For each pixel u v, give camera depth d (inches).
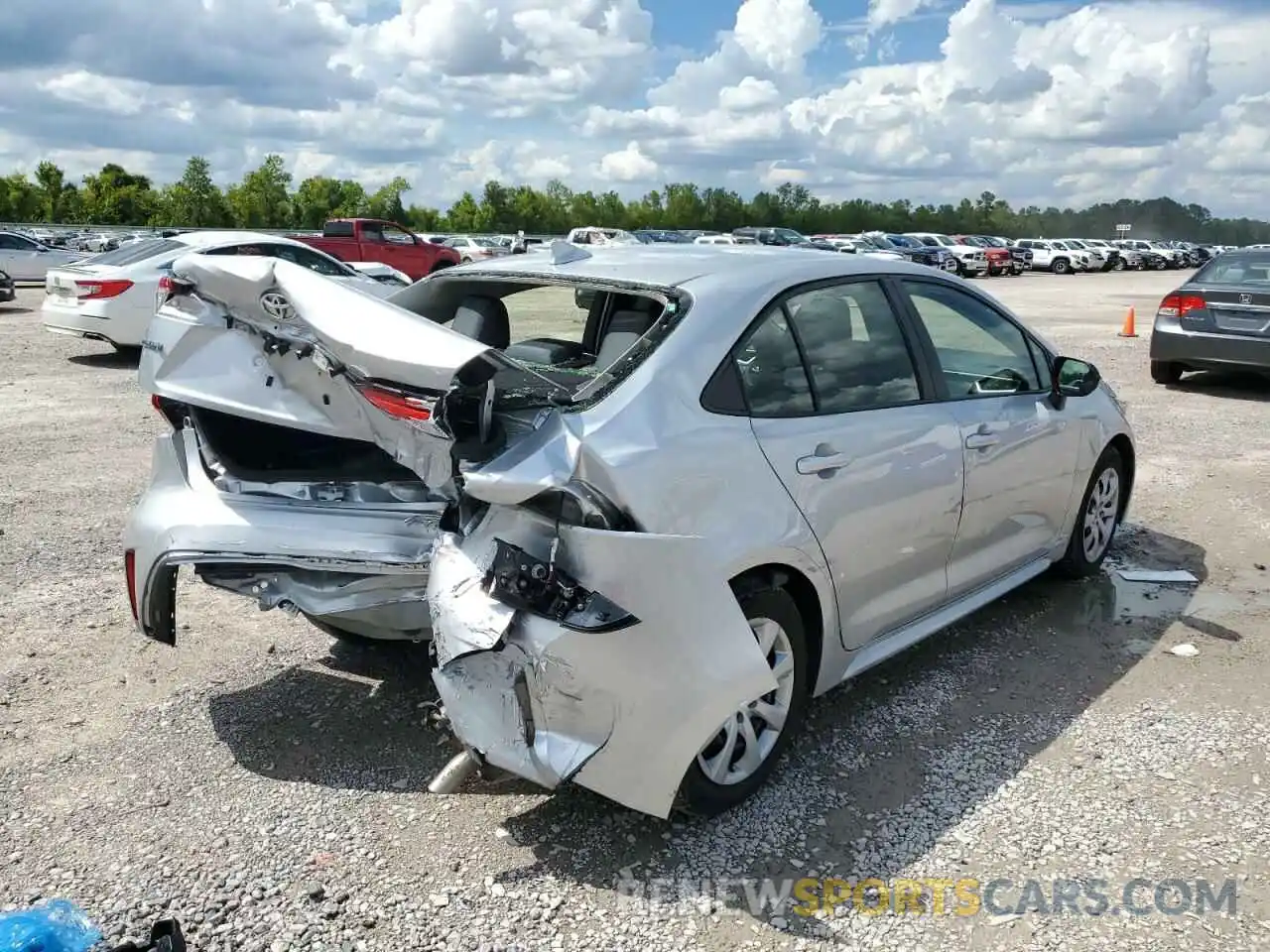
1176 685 163.6
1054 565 209.2
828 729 149.1
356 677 164.2
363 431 118.3
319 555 127.6
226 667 167.3
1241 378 479.5
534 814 127.4
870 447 140.7
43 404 398.0
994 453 166.9
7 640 175.9
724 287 134.7
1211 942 105.1
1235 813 127.7
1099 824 125.6
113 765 137.5
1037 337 191.8
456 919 108.1
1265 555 227.0
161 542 135.9
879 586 146.6
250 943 103.8
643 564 108.7
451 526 118.5
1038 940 105.7
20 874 114.0
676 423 118.8
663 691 110.6
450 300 170.6
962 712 154.4
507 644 108.8
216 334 125.9
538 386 121.7
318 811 127.4
